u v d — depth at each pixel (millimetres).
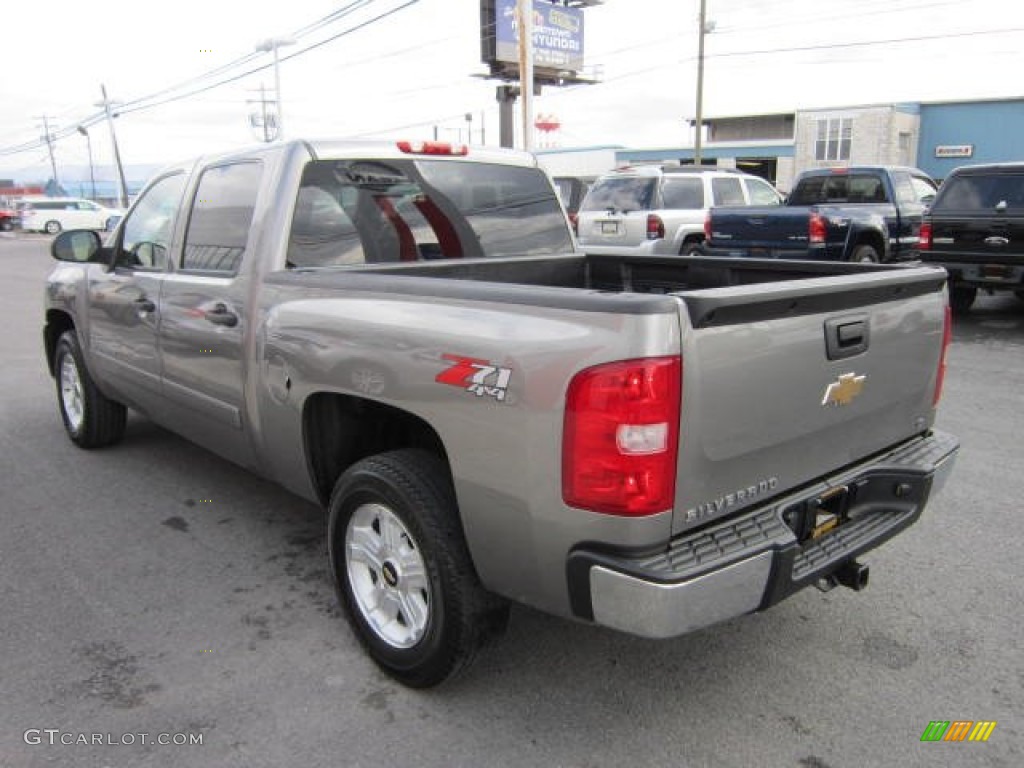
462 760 2621
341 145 3768
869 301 2807
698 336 2248
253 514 4578
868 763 2598
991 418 6141
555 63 43125
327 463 3365
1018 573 3791
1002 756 2625
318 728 2775
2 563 4000
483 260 4211
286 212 3539
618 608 2301
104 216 43000
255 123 39031
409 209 4016
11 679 3049
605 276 4727
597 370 2213
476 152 4297
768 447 2529
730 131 54062
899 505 3059
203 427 4137
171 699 2930
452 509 2742
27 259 25250
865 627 3371
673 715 2838
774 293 2381
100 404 5484
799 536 2713
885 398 2994
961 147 44750
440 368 2598
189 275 4051
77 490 4945
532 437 2355
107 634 3355
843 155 44156
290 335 3234
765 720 2807
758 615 3475
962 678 3023
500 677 3055
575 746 2684
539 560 2434
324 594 3688
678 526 2334
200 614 3516
